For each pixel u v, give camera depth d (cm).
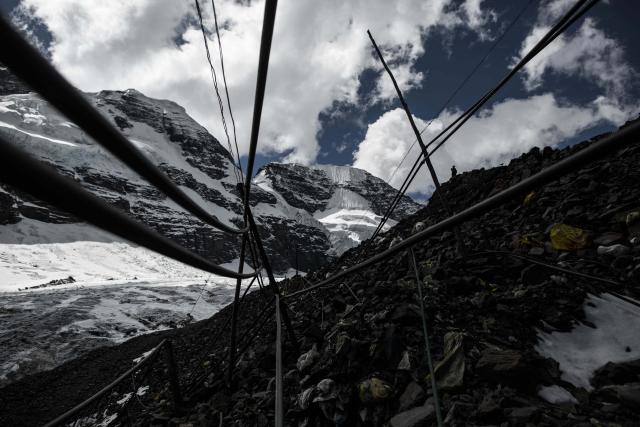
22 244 11794
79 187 58
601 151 94
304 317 1017
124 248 13925
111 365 2547
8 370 2556
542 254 736
